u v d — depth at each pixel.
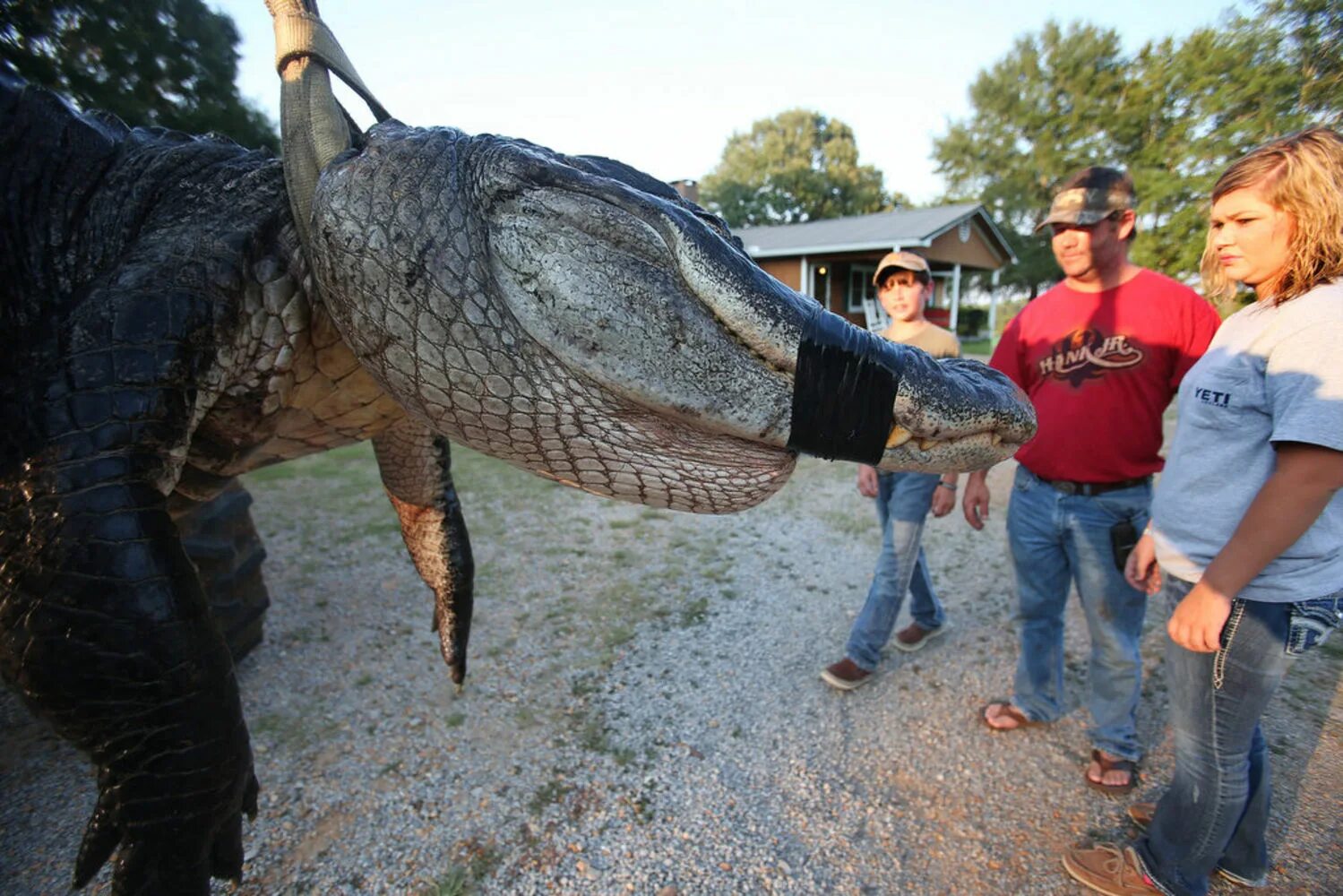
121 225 1.63
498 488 6.75
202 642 1.38
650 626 3.98
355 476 7.23
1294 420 1.58
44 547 1.28
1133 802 2.61
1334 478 1.55
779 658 3.65
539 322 1.33
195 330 1.43
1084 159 28.83
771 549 5.13
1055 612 2.88
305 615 4.11
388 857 2.39
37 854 2.40
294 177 1.54
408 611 4.17
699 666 3.58
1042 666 2.93
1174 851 2.12
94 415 1.34
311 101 1.54
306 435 1.92
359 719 3.12
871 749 2.94
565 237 1.31
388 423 2.04
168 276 1.45
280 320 1.61
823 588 4.48
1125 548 2.58
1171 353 2.47
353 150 1.50
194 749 1.38
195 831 1.42
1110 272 2.57
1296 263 1.66
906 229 21.09
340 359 1.75
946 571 4.72
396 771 2.79
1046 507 2.73
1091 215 2.46
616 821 2.55
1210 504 1.89
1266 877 2.27
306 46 1.52
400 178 1.38
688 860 2.38
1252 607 1.79
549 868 2.34
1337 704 3.11
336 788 2.69
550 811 2.59
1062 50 29.14
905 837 2.48
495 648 3.73
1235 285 1.92
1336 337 1.56
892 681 3.44
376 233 1.37
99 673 1.29
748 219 56.19
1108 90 28.48
